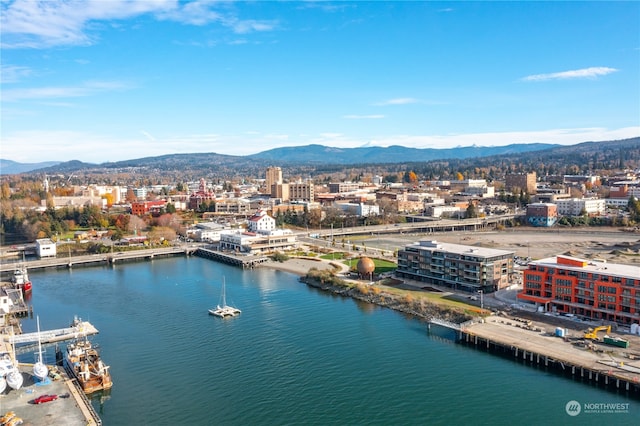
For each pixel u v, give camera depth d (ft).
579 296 552.41
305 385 412.98
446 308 579.07
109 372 441.27
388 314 595.47
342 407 378.12
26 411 366.02
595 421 353.31
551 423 352.69
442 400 386.11
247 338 517.96
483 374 427.33
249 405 382.63
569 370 422.82
